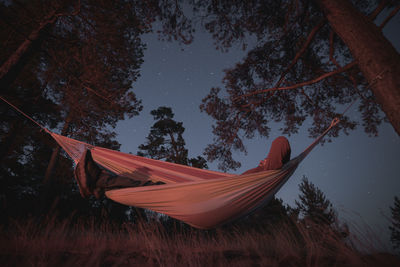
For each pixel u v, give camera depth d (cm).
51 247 269
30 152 1221
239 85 730
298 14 548
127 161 338
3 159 1000
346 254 210
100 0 564
